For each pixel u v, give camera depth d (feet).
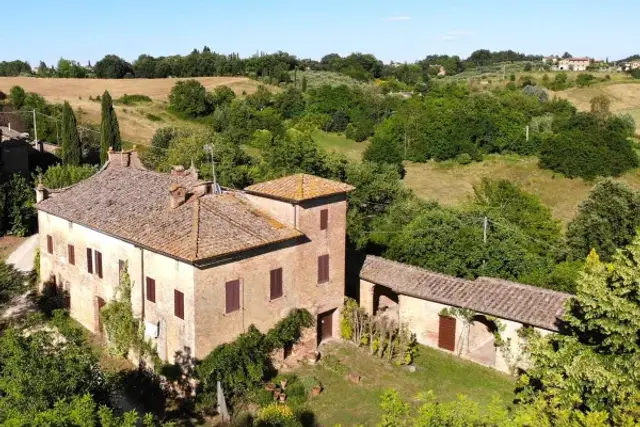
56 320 85.10
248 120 318.24
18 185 179.83
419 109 327.26
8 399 58.65
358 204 205.26
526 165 292.20
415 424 54.19
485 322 117.60
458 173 288.10
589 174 267.39
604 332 69.31
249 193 110.52
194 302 90.43
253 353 97.81
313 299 110.63
